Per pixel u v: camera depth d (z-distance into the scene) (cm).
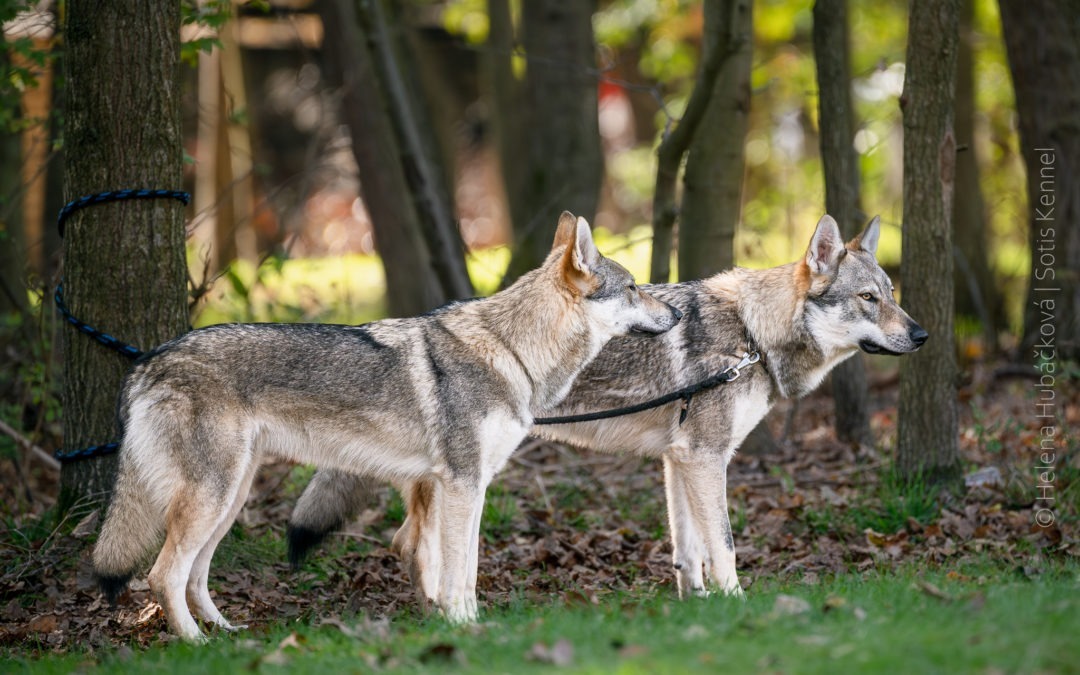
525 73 2050
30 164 1864
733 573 886
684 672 555
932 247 1127
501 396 843
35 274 1239
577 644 632
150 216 949
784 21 2692
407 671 602
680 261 1383
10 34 1341
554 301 861
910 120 1120
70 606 891
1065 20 1633
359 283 2867
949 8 1085
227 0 1166
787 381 933
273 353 808
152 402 785
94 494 957
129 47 930
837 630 634
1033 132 1672
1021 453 1305
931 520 1073
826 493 1184
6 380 1362
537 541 1092
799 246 2756
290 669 636
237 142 2670
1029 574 873
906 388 1159
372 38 1523
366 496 916
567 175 2002
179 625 776
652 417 934
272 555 1018
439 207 1589
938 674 535
